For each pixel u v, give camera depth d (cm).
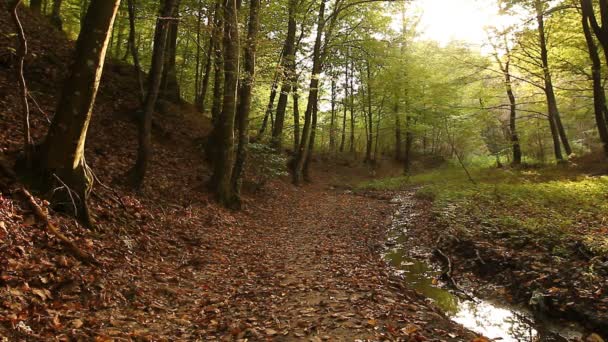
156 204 1052
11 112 1062
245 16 1527
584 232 857
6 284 470
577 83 2308
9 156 802
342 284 716
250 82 1441
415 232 1237
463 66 2503
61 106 719
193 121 1950
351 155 3831
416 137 3881
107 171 1054
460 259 915
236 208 1365
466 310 670
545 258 778
